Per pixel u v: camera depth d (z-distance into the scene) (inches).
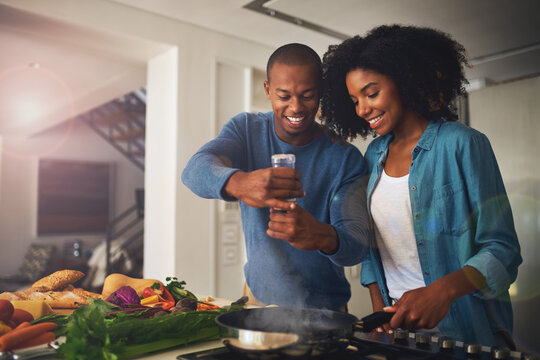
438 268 45.4
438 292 35.7
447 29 119.6
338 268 50.2
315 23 116.3
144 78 171.0
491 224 42.1
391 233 48.4
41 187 306.0
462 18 112.8
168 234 114.7
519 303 108.2
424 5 105.3
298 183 33.8
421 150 46.1
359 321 31.9
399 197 47.5
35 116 243.6
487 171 43.3
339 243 37.9
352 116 53.1
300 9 107.8
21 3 94.2
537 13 109.0
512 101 115.4
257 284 50.6
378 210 49.1
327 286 49.5
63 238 311.7
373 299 50.9
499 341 44.0
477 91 121.4
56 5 98.0
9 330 35.0
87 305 38.6
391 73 44.1
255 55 129.5
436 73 46.2
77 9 100.4
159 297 48.3
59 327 36.7
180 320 35.6
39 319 36.8
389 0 102.4
